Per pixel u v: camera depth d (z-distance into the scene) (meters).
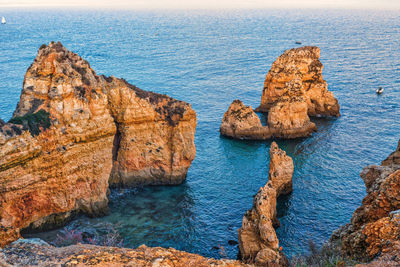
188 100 100.00
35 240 19.61
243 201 50.41
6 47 199.88
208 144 70.94
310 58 86.25
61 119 41.75
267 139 73.38
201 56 172.75
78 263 15.71
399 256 15.88
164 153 54.09
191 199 50.97
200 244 40.84
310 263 22.98
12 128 37.53
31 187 39.62
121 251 16.91
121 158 53.25
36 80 42.31
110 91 49.84
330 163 61.62
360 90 108.19
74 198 43.81
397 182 21.88
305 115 74.50
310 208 48.03
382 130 76.88
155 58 167.75
